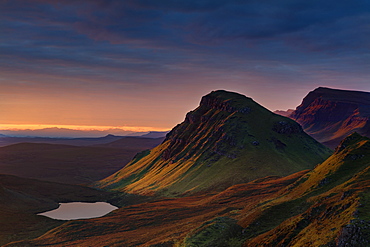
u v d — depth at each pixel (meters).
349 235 55.50
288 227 74.94
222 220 106.12
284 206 92.94
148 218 160.62
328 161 112.69
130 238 127.00
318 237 61.84
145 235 127.12
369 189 71.12
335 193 81.31
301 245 63.34
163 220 151.25
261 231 85.81
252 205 120.62
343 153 108.06
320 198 84.44
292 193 108.62
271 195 132.62
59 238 145.38
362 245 52.62
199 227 106.12
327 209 70.75
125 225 154.50
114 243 122.94
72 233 150.00
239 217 108.44
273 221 88.12
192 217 143.50
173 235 113.62
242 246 82.38
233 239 89.44
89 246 124.94
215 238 93.62
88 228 155.25
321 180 99.06
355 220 57.50
